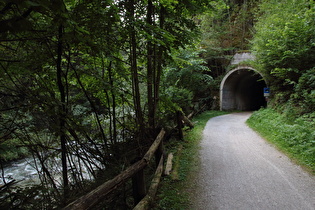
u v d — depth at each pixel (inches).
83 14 106.7
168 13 195.6
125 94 189.0
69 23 79.4
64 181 144.5
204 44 669.3
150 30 130.9
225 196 130.1
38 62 126.7
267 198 124.3
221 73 797.9
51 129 127.1
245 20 765.3
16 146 118.8
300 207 113.2
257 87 962.1
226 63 756.0
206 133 334.6
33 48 121.2
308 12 316.8
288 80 346.6
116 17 110.4
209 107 764.6
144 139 192.2
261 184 143.3
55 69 161.2
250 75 743.1
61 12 70.4
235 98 818.8
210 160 202.2
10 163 311.4
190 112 484.7
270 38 402.3
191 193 136.7
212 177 161.0
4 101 112.7
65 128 132.9
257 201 121.6
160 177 157.9
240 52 682.2
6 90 120.3
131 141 197.8
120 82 199.0
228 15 823.1
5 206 89.4
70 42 113.3
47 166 152.3
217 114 620.4
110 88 153.3
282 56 365.1
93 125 196.4
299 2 374.3
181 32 209.8
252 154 212.8
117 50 159.3
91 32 112.8
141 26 134.6
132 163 121.9
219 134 323.3
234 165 184.5
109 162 172.2
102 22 113.3
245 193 132.3
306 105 289.9
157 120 258.8
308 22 314.5
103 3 105.0
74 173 148.4
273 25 402.3
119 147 188.9
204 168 181.6
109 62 183.3
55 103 114.2
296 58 342.6
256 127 346.9
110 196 123.7
